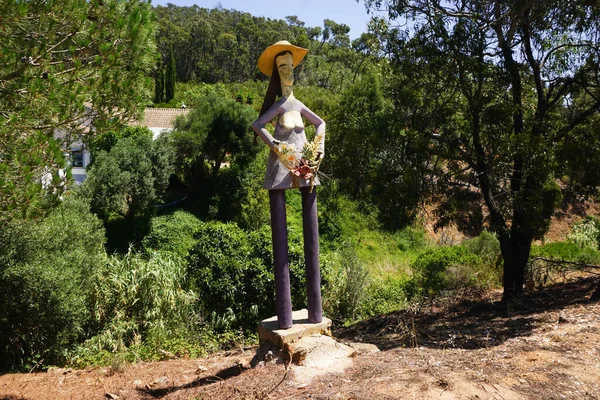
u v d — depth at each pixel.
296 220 23.14
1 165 3.98
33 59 4.68
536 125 9.88
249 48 88.38
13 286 7.66
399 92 9.73
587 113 9.73
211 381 5.28
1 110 4.57
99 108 4.68
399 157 9.44
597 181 10.40
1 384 6.13
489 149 9.68
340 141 10.10
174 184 26.88
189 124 24.45
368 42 10.34
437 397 3.94
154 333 8.48
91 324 8.95
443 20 9.20
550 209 10.15
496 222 9.82
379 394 4.03
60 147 4.72
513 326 7.16
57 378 6.33
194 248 10.64
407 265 21.27
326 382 4.44
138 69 5.04
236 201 24.06
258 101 52.47
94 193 19.42
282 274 5.07
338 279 11.80
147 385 5.64
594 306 7.82
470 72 9.05
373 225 24.03
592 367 4.77
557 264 12.48
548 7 8.88
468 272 13.09
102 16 5.00
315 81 62.38
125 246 19.36
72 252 8.66
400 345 6.62
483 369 4.70
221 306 10.08
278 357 4.97
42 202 4.45
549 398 4.05
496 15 9.18
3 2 4.22
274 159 5.04
